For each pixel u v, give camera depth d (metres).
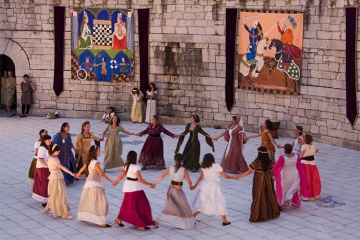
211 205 14.50
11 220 14.95
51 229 14.35
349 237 14.11
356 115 22.53
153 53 27.22
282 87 24.73
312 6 23.62
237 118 19.19
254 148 22.95
